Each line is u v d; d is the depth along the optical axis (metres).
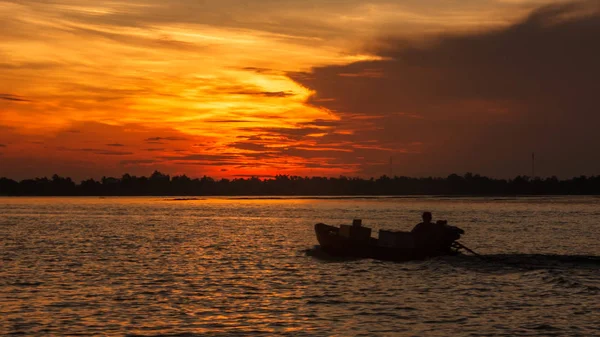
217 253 61.75
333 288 40.94
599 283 42.44
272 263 53.31
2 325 30.77
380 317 32.84
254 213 164.25
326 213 164.00
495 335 29.52
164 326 30.78
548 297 37.81
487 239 80.56
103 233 88.88
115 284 42.50
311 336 29.20
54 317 32.41
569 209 186.88
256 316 32.94
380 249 53.56
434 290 40.16
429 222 53.59
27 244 71.06
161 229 98.06
